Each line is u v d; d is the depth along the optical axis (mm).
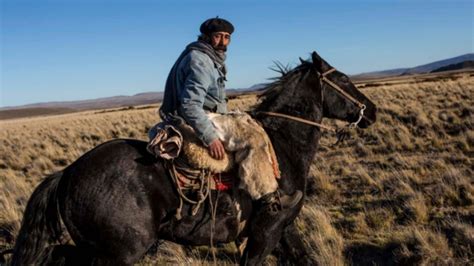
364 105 5574
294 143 5199
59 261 4449
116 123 33219
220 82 4898
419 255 6496
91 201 4316
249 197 4797
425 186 10047
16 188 12453
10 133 36312
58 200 4422
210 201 4617
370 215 8375
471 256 6492
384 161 13086
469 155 12867
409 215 8336
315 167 12141
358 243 7352
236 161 4688
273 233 4895
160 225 4617
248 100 38188
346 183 11047
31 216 4414
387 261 6750
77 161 4625
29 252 4367
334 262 6441
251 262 4906
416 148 14633
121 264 4398
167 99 4922
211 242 4758
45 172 15922
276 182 4727
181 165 4621
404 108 23875
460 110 20828
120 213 4336
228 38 4922
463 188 9367
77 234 4406
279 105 5270
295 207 5070
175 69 4836
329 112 5566
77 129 31266
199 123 4520
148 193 4477
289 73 5398
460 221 7840
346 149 15547
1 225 9141
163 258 7121
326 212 8758
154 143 4516
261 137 4715
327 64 5520
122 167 4469
